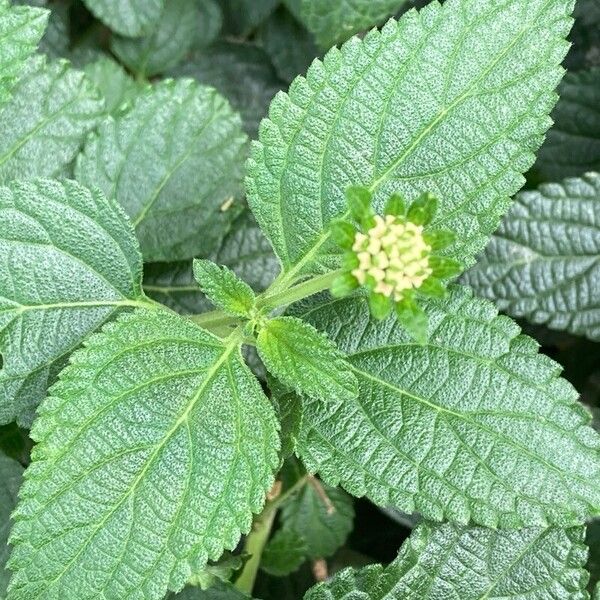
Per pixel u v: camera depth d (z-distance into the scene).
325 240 0.24
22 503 0.22
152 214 0.28
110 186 0.28
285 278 0.24
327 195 0.24
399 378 0.24
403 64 0.24
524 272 0.30
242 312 0.24
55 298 0.24
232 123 0.29
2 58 0.24
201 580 0.27
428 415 0.24
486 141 0.24
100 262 0.24
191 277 0.30
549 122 0.24
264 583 0.32
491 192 0.24
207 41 0.38
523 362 0.24
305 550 0.31
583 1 0.36
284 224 0.24
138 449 0.22
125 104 0.28
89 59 0.37
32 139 0.27
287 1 0.37
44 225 0.24
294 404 0.24
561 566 0.25
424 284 0.21
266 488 0.23
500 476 0.24
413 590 0.25
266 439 0.23
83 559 0.22
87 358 0.22
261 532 0.31
